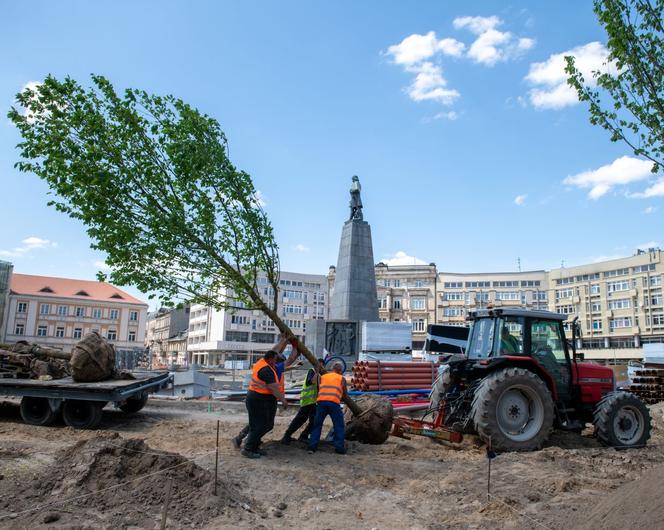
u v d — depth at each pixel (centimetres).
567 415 933
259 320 8231
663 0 595
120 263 711
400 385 1419
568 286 7262
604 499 496
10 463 604
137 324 7631
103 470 542
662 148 632
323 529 493
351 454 795
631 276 6538
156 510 488
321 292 8650
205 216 730
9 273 5984
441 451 838
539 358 923
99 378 1069
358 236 2206
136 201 708
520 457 756
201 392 1806
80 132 671
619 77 635
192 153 710
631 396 912
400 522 517
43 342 7088
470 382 920
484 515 526
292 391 1560
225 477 604
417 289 7706
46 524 446
